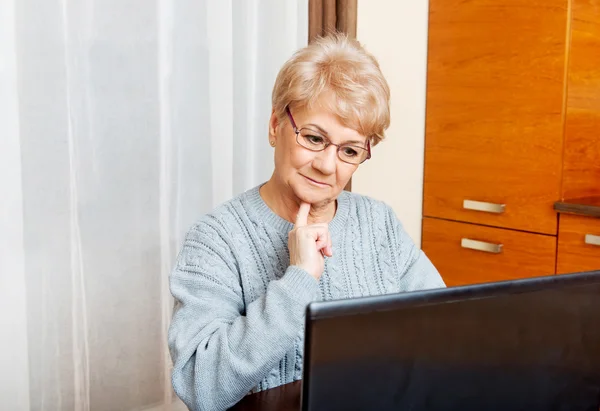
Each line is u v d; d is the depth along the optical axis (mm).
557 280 792
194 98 2330
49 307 2090
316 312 646
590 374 838
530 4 2447
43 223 2055
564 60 2379
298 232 1240
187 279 1291
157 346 2332
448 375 730
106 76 2129
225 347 1144
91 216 2148
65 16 2033
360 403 685
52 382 2121
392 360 694
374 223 1537
